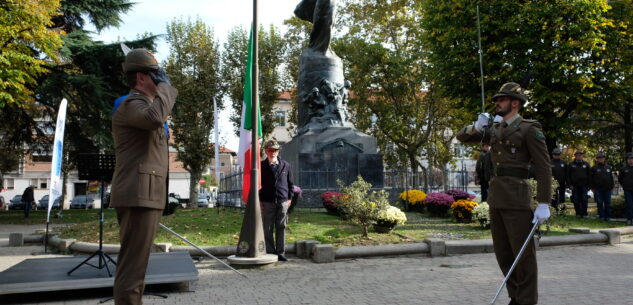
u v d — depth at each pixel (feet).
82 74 78.38
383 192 33.30
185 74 115.14
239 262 26.16
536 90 66.54
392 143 113.39
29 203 75.31
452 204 43.50
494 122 16.40
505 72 66.80
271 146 28.40
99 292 20.51
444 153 112.78
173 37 116.98
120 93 83.15
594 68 66.90
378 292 20.22
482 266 26.14
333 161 53.11
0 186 134.82
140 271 11.30
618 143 95.91
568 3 62.03
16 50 58.23
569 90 66.33
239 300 18.99
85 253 30.58
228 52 120.37
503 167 15.76
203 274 24.62
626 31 68.23
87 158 22.52
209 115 114.42
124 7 88.99
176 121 112.68
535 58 66.18
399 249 29.60
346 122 58.08
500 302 18.15
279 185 28.48
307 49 59.31
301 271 25.29
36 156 99.81
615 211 54.34
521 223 15.21
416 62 102.99
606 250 31.83
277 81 118.93
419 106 107.34
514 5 66.33
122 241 11.37
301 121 58.29
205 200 161.27
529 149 15.42
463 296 19.26
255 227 26.99
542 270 24.82
